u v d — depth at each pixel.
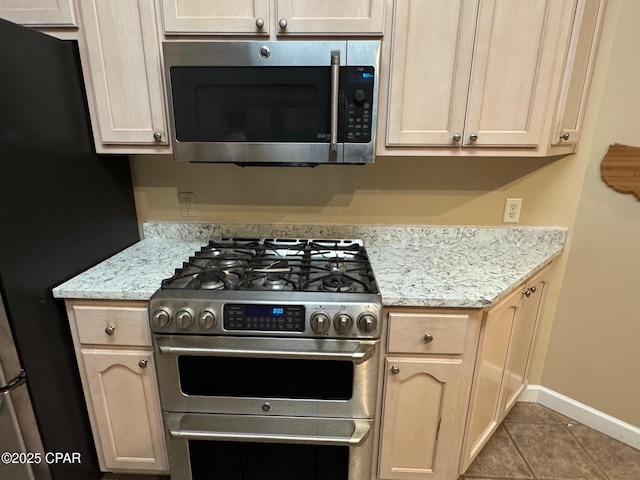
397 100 1.30
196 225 1.77
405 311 1.23
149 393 1.35
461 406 1.35
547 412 1.90
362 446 1.30
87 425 1.43
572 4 1.21
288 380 1.24
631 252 1.55
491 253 1.64
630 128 1.47
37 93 1.17
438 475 1.42
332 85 1.18
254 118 1.26
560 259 1.75
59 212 1.27
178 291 1.19
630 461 1.62
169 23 1.23
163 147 1.39
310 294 1.17
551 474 1.57
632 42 1.41
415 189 1.72
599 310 1.68
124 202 1.66
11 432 1.15
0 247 1.06
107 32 1.26
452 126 1.32
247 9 1.22
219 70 1.21
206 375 1.25
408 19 1.23
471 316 1.22
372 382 1.23
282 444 1.32
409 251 1.66
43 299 1.21
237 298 1.15
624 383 1.67
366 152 1.28
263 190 1.74
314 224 1.77
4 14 1.24
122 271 1.39
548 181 1.67
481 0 1.20
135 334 1.28
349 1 1.21
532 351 1.83
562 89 1.30
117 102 1.33
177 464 1.36
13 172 1.09
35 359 1.19
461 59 1.26
